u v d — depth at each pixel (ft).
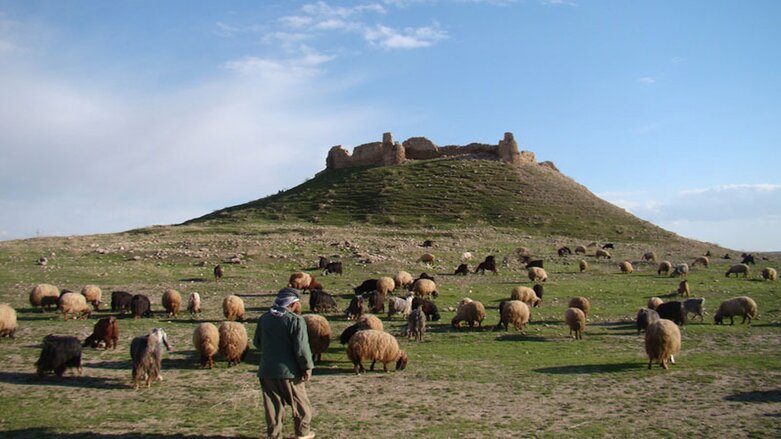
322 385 53.67
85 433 37.45
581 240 242.17
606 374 58.18
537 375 58.03
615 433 39.42
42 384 51.42
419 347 74.23
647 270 168.45
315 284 122.11
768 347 72.54
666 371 59.16
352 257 171.12
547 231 258.57
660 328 60.13
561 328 88.22
